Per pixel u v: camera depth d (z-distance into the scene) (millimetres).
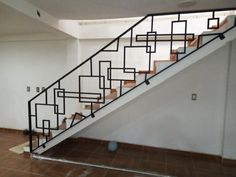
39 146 3061
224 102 3096
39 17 2395
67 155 3260
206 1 1967
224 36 2145
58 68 3883
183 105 3287
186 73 3205
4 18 2510
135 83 2521
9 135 4137
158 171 2787
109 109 2645
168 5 2119
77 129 2840
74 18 2832
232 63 2891
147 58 3438
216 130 3188
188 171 2816
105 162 3029
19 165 2854
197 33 3113
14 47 4105
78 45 3664
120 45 3537
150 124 3484
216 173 2779
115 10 2379
